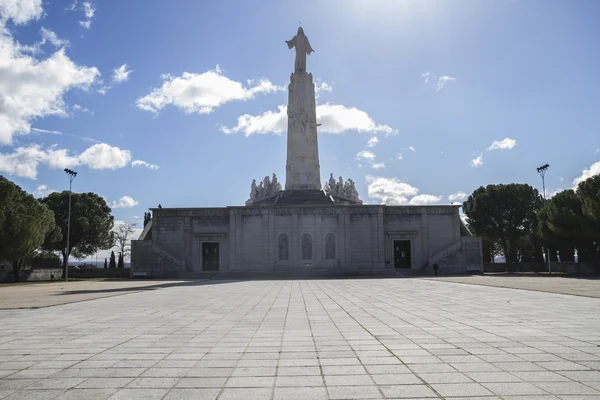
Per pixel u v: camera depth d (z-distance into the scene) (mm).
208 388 10555
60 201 98812
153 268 78938
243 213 81062
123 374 11852
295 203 86188
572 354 13477
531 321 20047
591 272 80062
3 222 64750
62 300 33000
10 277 80625
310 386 10617
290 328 19000
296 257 79938
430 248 81938
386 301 30484
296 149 92812
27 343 16156
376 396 9820
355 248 80375
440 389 10234
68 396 10039
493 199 92875
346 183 96938
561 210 73812
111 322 21250
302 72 95625
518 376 11188
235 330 18625
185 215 82750
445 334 17062
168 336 17328
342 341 15961
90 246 105500
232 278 71688
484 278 61438
